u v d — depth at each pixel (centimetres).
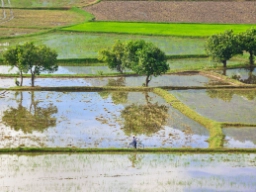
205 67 10250
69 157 5422
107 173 5041
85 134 6178
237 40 10319
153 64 8494
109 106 7406
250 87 8562
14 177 4928
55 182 4834
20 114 6950
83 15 15850
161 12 16062
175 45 11900
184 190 4719
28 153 5509
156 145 5822
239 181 4906
